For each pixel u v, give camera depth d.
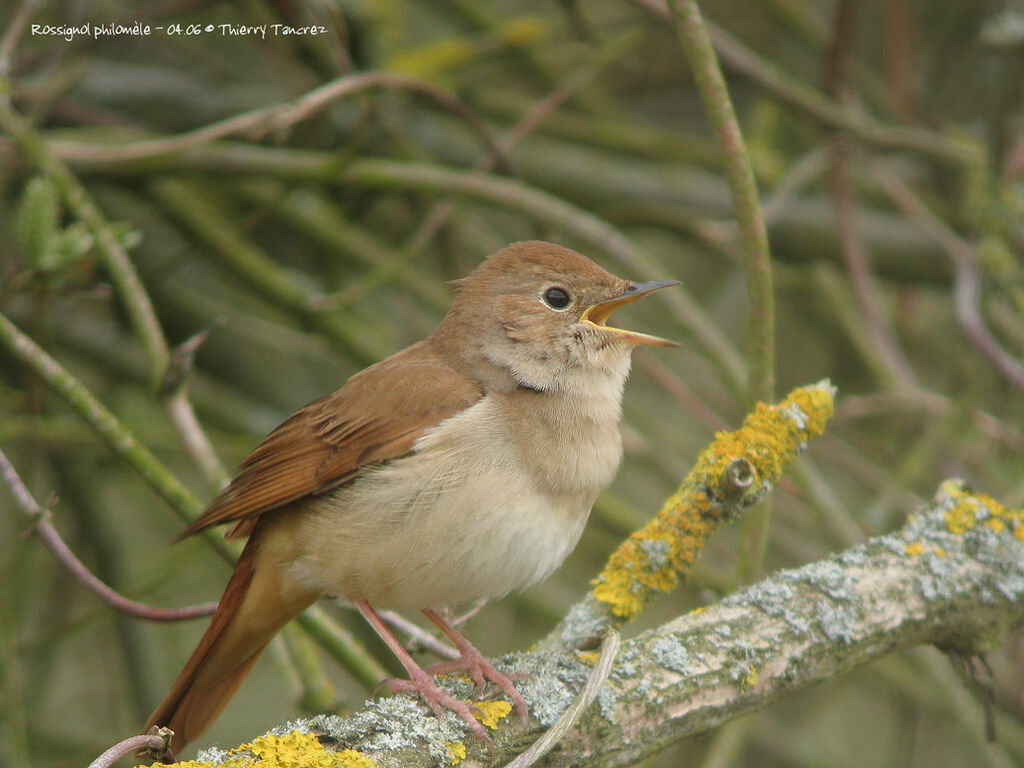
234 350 11.80
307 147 10.71
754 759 10.67
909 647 6.05
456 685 5.55
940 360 12.16
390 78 9.26
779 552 11.28
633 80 12.84
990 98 10.99
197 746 11.12
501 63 11.98
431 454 6.47
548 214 9.51
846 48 10.84
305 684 7.19
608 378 7.03
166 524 11.16
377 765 4.85
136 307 7.69
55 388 6.87
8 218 9.34
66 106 10.82
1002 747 9.62
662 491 12.28
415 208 11.16
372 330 11.02
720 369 9.10
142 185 10.46
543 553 6.54
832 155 10.55
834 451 10.12
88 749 9.38
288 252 12.18
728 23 13.06
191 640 10.99
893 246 11.59
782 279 11.43
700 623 5.72
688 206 11.83
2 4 10.93
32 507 6.48
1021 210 10.50
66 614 10.25
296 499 6.69
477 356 7.00
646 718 5.41
